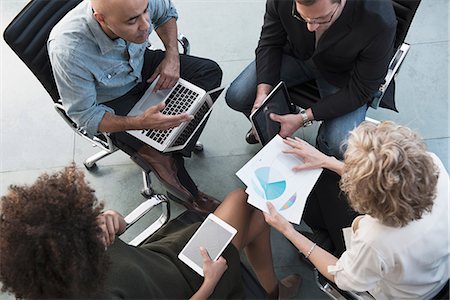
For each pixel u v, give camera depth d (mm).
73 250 1024
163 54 2094
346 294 1544
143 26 1620
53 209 1032
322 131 2031
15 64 2773
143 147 2002
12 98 2672
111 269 1263
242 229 1605
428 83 2535
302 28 1764
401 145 1145
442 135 2395
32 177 2463
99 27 1664
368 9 1582
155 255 1458
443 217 1264
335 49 1766
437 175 1198
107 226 1355
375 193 1163
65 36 1681
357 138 1220
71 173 1146
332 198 1739
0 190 2428
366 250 1270
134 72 1908
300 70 2057
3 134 2576
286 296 1988
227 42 2791
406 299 1396
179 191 2090
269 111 1827
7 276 1036
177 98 1922
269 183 1647
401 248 1236
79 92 1754
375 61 1725
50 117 2609
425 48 2633
